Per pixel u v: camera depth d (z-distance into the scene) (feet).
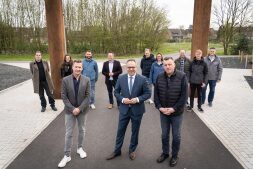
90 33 104.88
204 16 27.58
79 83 14.30
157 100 14.14
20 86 38.14
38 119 22.21
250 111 24.67
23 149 16.35
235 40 120.88
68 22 103.76
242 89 35.47
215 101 28.45
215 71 25.26
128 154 15.64
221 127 20.33
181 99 13.58
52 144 17.11
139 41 110.93
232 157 15.28
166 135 14.42
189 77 23.91
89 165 14.35
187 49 139.74
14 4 104.32
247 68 63.05
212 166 14.26
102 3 102.42
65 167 14.11
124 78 14.43
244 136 18.53
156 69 25.61
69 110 14.07
